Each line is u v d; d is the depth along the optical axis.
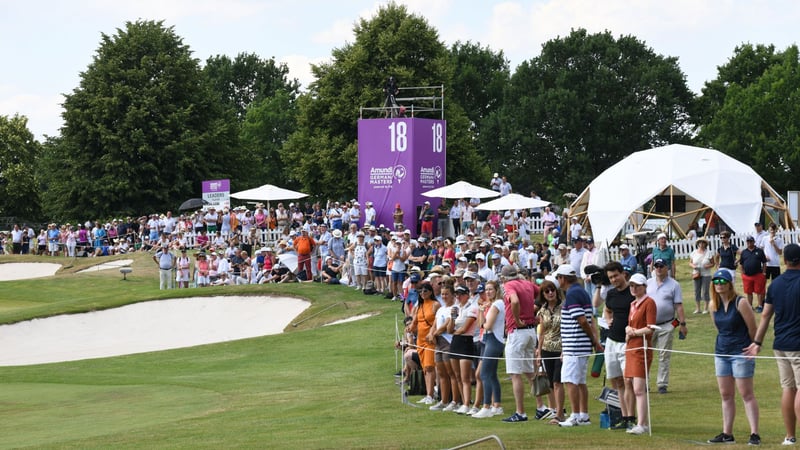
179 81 97.81
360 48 87.81
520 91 116.94
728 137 103.50
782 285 15.20
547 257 42.91
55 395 27.89
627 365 17.36
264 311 47.38
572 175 107.94
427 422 19.64
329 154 87.19
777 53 112.25
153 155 93.94
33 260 73.44
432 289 22.25
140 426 21.20
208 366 33.50
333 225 56.72
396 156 55.78
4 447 19.22
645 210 65.69
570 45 114.38
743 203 56.00
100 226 78.06
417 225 55.78
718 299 16.02
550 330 19.03
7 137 123.81
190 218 70.62
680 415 19.27
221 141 99.50
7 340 44.59
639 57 113.06
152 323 48.06
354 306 43.75
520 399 19.25
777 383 22.59
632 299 17.97
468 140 91.25
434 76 89.62
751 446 15.25
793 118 99.31
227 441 18.16
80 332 46.75
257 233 65.25
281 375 29.48
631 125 108.31
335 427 19.52
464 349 20.50
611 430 17.55
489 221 58.69
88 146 93.50
